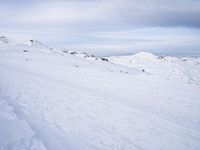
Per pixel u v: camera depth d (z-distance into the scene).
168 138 9.91
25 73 25.95
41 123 8.46
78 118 10.41
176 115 15.20
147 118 12.99
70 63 64.50
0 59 46.66
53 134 7.69
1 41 114.88
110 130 9.63
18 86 15.61
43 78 23.75
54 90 16.94
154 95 21.91
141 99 19.50
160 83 30.20
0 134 6.55
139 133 9.95
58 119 9.55
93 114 11.76
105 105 14.77
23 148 6.06
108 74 37.88
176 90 26.00
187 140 10.03
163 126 11.77
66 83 22.91
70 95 16.14
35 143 6.57
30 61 49.91
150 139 9.41
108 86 24.84
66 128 8.65
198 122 14.06
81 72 37.38
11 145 6.07
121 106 15.36
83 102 14.43
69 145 7.18
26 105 10.50
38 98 12.77
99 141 8.15
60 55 83.25
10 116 8.29
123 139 8.85
